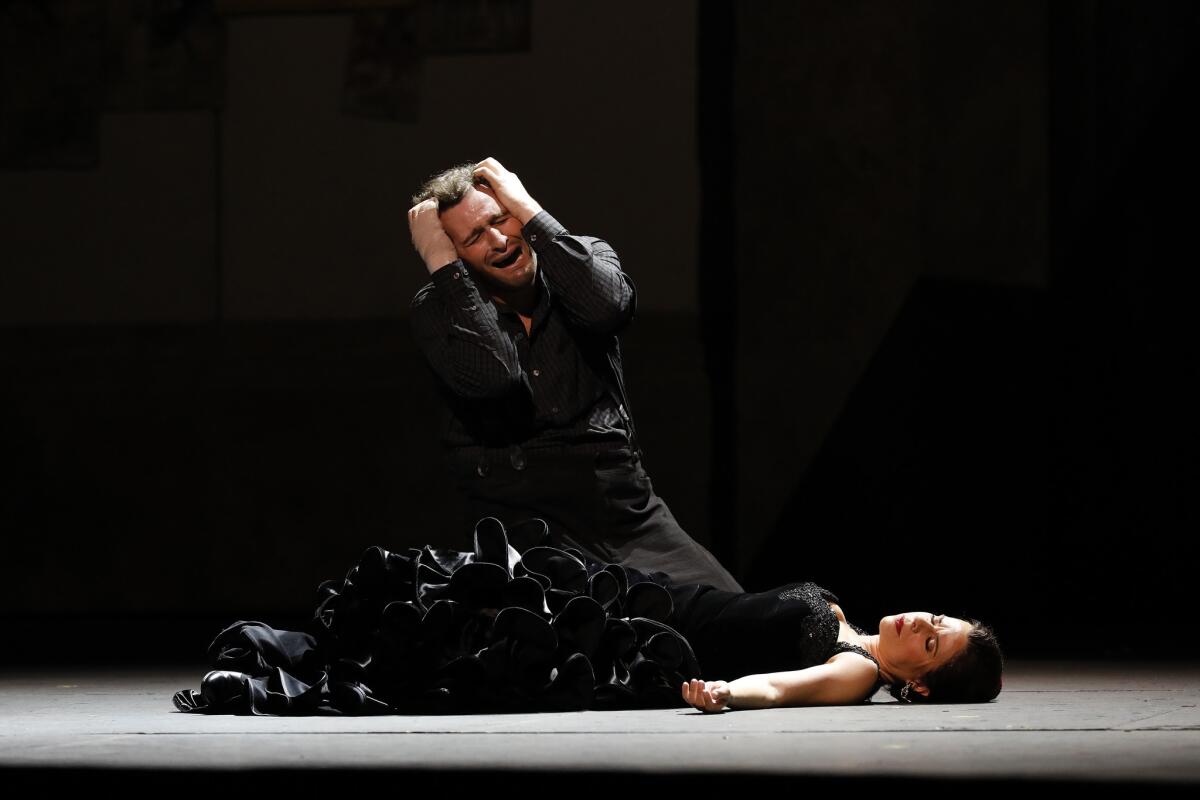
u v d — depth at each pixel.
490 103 24.72
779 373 23.09
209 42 25.27
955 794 5.35
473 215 9.99
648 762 6.18
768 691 8.55
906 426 22.78
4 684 11.82
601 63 24.48
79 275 25.47
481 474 10.16
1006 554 23.06
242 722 8.27
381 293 24.91
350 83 24.98
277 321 25.09
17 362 25.48
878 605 22.89
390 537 24.56
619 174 24.39
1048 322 23.38
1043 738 7.05
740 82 23.41
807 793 5.39
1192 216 23.41
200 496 24.94
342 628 8.91
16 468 25.33
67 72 25.47
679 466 23.83
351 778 5.77
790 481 23.05
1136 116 23.44
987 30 23.16
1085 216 23.39
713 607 9.27
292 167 25.09
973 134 23.09
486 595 8.86
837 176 22.97
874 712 8.41
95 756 6.55
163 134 25.31
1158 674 11.70
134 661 14.83
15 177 25.56
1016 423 23.20
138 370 25.22
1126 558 23.33
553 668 8.71
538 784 5.61
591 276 9.90
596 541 10.08
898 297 22.77
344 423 24.73
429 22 24.88
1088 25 23.31
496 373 9.80
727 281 24.03
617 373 10.37
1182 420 23.36
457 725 7.86
